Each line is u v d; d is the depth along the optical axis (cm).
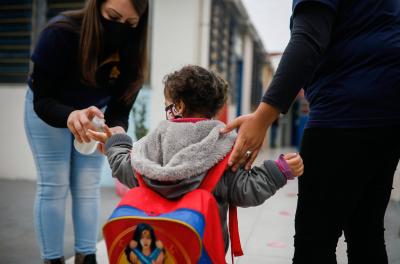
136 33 170
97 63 161
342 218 117
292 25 117
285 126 1548
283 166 115
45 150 170
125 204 110
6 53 467
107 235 106
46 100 160
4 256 214
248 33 804
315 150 117
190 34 449
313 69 108
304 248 119
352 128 110
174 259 100
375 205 129
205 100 127
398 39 109
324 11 108
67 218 297
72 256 216
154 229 101
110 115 188
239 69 779
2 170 470
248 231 272
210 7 475
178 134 119
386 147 114
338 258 216
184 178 112
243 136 112
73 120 142
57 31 154
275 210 334
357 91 109
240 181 117
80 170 183
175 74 131
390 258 211
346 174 113
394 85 107
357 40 112
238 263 212
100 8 154
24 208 324
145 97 446
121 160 130
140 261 103
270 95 107
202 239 101
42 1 454
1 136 468
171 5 452
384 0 112
